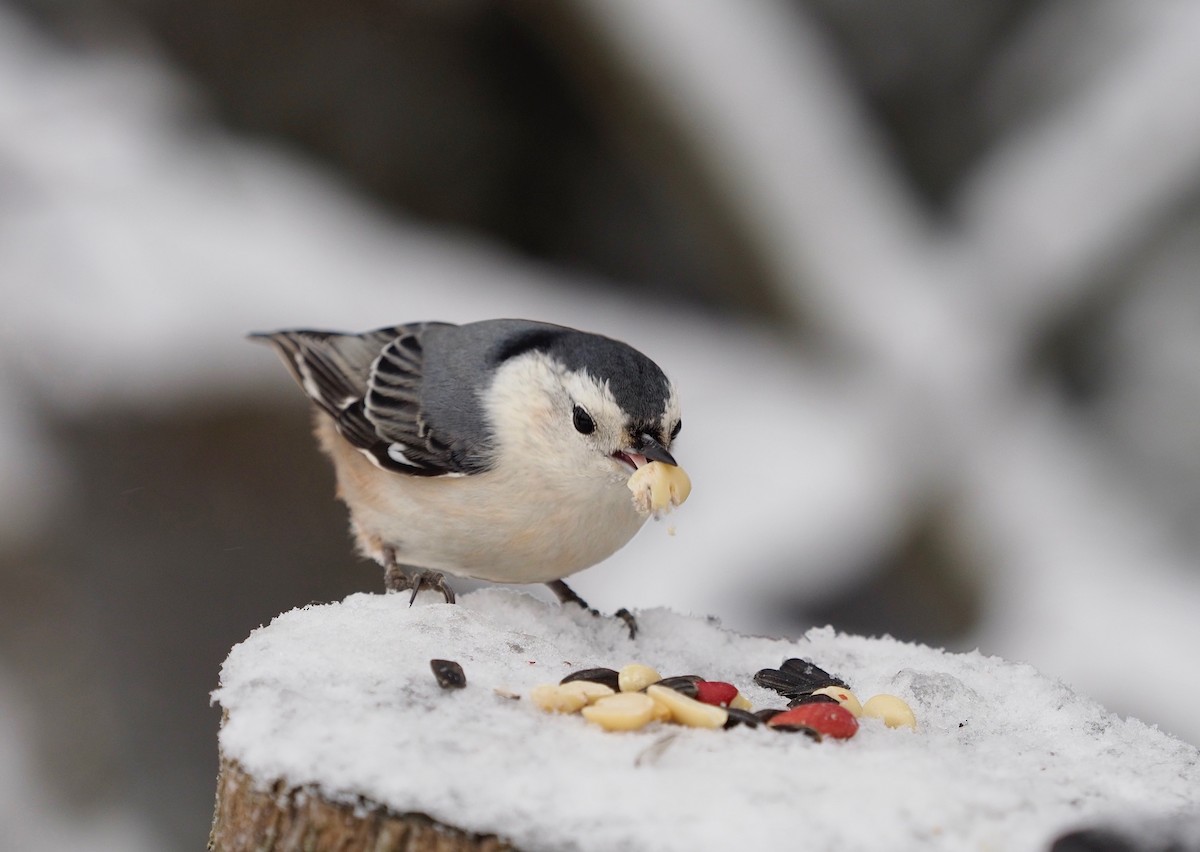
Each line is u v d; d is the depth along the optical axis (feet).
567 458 19.07
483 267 45.98
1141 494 43.52
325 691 13.73
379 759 12.14
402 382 20.90
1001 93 48.14
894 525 39.70
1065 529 40.11
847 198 45.80
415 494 19.94
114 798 32.71
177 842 33.06
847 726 13.78
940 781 12.28
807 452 41.19
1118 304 44.50
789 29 47.39
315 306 38.68
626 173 49.85
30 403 34.37
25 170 39.01
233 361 35.91
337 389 22.34
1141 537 41.68
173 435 35.24
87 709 32.96
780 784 12.09
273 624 16.16
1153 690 34.19
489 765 12.25
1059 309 43.73
